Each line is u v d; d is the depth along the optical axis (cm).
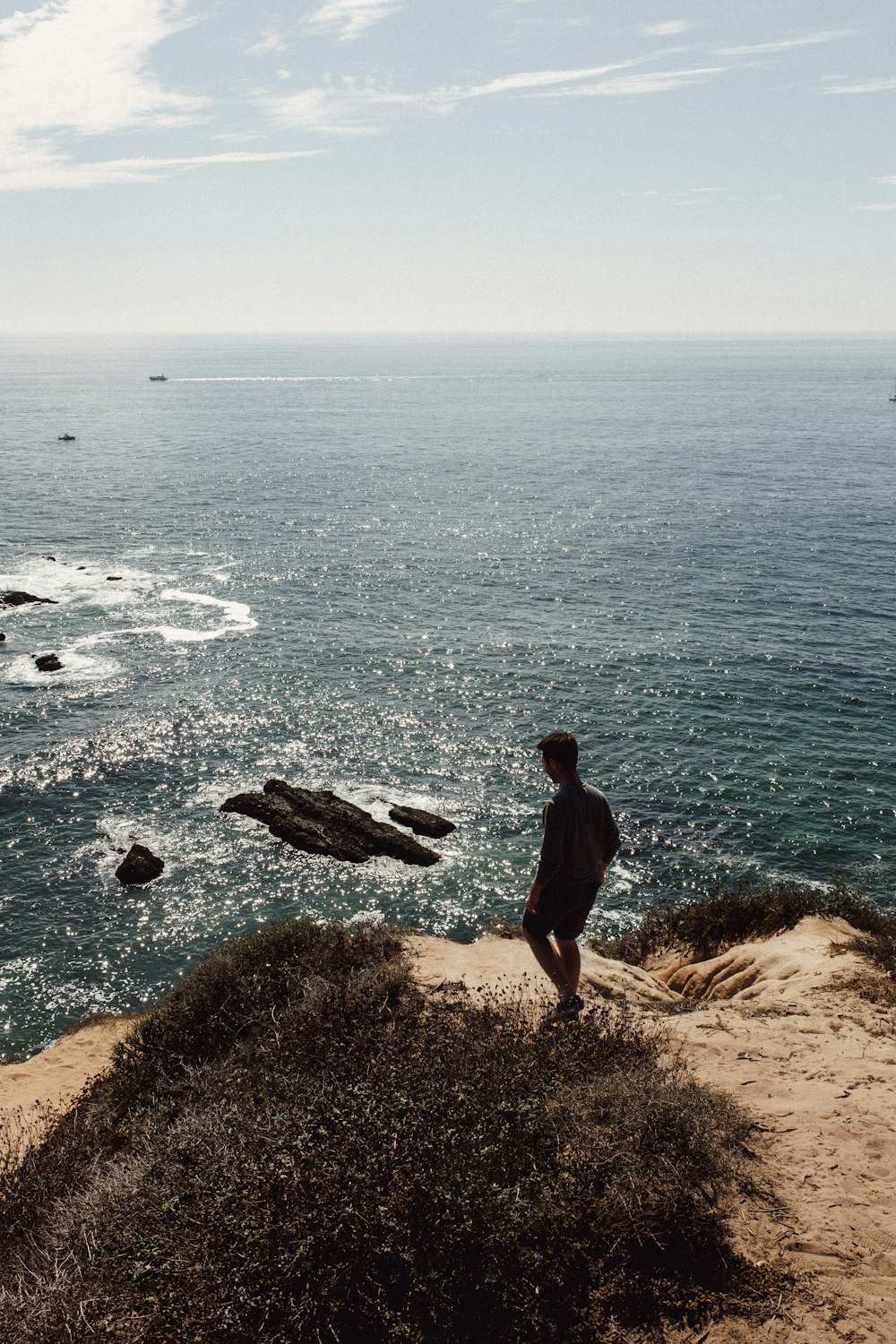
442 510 8394
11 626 4766
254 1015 859
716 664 4291
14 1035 2022
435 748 3459
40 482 9431
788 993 855
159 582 5756
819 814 2938
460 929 2423
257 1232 385
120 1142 686
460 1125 437
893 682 4031
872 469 10644
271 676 4172
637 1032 615
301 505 8531
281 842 2809
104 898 2528
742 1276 394
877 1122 519
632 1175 421
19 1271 427
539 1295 381
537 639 4712
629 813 2959
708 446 13288
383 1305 366
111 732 3534
